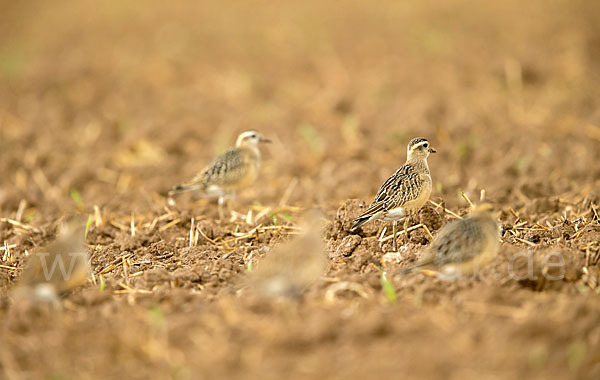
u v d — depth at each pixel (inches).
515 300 386.0
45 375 346.9
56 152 786.2
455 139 762.8
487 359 336.2
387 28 1195.3
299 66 1050.1
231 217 605.0
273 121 863.7
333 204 623.5
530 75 929.5
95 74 1061.8
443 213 533.0
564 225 498.3
